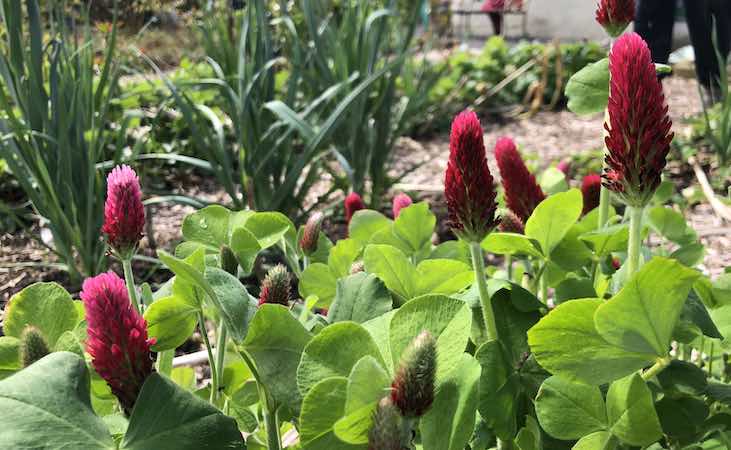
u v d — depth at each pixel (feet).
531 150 4.41
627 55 0.72
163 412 0.62
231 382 0.90
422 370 0.58
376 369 0.61
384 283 0.88
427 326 0.67
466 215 0.79
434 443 0.64
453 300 0.67
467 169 0.78
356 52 3.30
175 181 3.70
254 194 2.81
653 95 0.72
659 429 0.71
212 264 1.01
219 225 1.06
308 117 3.18
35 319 0.88
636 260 0.77
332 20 3.61
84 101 2.64
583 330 0.69
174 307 0.80
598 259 1.00
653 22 2.66
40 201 2.48
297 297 2.27
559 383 0.76
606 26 1.06
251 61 2.85
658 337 0.69
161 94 4.46
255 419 1.00
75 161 2.54
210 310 0.98
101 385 0.79
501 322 0.88
